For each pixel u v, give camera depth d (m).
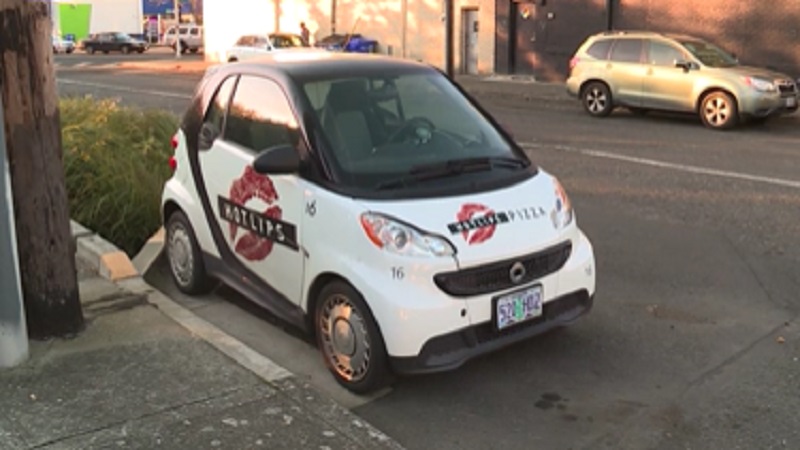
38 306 4.53
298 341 5.13
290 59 5.27
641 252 6.85
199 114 5.60
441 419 4.11
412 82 5.10
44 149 4.41
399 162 4.46
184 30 55.88
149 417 3.75
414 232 4.01
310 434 3.64
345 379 4.34
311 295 4.51
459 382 4.50
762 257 6.63
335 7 32.22
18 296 4.23
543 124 15.27
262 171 4.38
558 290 4.42
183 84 25.22
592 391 4.39
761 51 19.34
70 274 4.62
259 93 5.05
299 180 4.52
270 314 5.55
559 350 4.90
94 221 7.25
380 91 4.91
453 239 4.04
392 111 4.82
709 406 4.20
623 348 4.92
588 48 16.72
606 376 4.56
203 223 5.50
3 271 4.12
